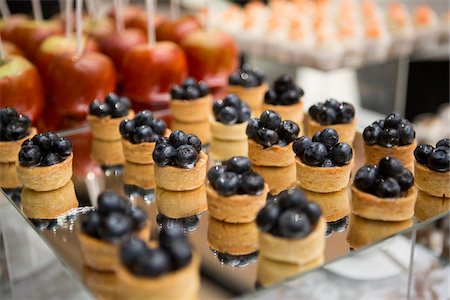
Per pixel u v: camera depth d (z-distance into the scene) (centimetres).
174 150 56
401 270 54
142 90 76
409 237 54
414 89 106
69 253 47
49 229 50
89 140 66
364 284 52
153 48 76
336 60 89
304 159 55
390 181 51
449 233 58
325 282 50
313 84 93
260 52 98
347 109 62
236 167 51
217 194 51
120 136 65
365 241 49
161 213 53
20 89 67
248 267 45
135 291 40
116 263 43
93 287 43
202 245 48
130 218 44
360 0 118
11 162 60
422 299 54
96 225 44
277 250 45
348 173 55
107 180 58
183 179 55
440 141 56
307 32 95
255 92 73
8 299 54
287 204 46
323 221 47
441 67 106
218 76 83
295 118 67
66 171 56
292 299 48
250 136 60
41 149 56
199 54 81
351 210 53
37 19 82
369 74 97
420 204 53
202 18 94
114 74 74
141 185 57
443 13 110
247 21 101
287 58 94
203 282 44
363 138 59
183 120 69
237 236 49
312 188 55
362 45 92
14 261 56
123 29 83
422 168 54
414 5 117
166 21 87
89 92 71
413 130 58
